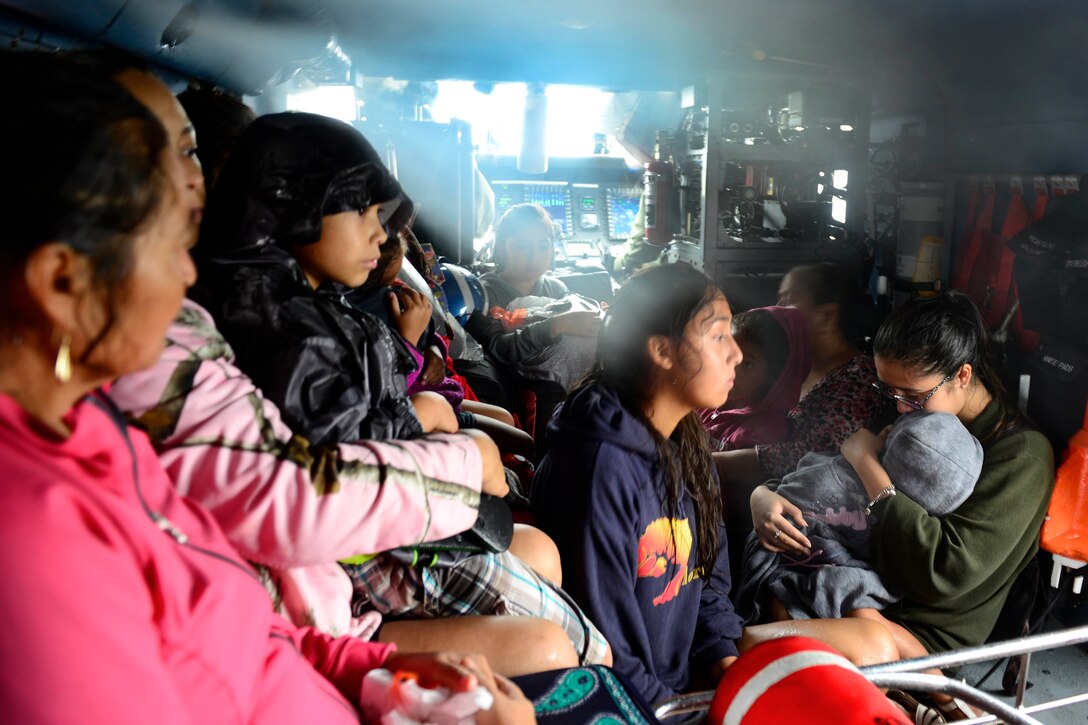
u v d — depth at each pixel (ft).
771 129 15.14
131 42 6.57
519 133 18.45
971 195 13.41
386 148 13.85
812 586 7.06
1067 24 11.88
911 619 7.31
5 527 1.81
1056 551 8.03
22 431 2.00
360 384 3.64
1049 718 8.00
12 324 1.95
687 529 5.76
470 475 3.65
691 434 5.89
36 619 1.80
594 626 5.19
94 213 1.89
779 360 8.16
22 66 1.95
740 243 15.24
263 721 2.58
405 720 2.96
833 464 7.38
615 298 5.66
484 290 12.77
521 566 4.69
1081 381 10.21
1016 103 13.20
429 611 4.36
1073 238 10.69
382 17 14.21
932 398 7.09
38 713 1.80
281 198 3.58
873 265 15.78
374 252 4.08
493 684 3.09
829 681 3.67
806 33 15.25
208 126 4.52
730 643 6.12
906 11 13.65
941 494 6.91
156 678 2.03
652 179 16.90
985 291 13.06
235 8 7.57
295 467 2.97
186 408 2.88
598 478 5.19
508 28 14.93
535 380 11.07
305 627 3.52
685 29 15.10
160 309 2.11
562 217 19.08
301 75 10.84
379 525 3.18
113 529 2.03
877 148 15.85
